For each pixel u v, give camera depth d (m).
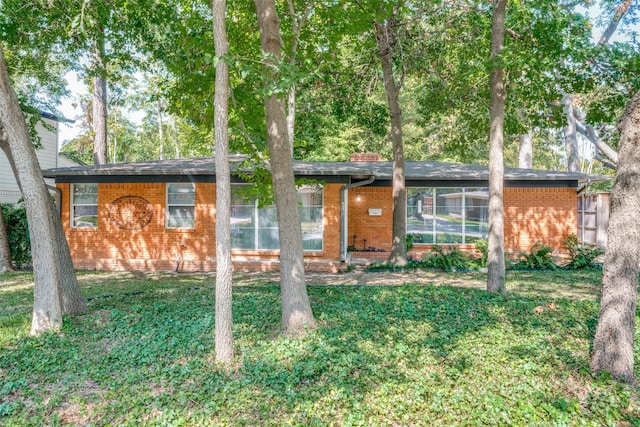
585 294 8.41
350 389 4.05
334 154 23.36
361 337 5.57
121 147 41.94
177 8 9.46
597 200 15.16
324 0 7.59
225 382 4.32
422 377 4.38
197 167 12.42
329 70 13.06
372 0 7.71
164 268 12.31
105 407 3.82
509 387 4.19
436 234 14.17
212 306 7.33
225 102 4.70
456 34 11.76
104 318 6.70
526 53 8.08
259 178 7.72
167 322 6.38
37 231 6.00
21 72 12.74
